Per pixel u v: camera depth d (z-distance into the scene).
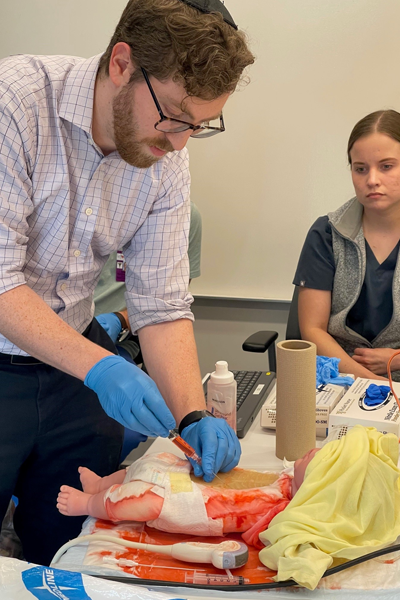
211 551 0.80
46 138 1.04
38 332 1.01
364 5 2.38
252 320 2.75
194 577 0.78
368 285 1.88
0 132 0.97
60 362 1.02
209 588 0.76
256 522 0.87
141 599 0.64
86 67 1.05
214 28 0.84
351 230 1.89
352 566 0.79
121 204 1.17
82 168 1.10
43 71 1.05
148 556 0.83
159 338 1.26
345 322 1.93
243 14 2.48
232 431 1.04
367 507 0.83
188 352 1.25
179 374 1.21
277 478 0.97
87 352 1.01
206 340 2.82
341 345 1.98
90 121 1.05
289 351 1.07
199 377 1.24
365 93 2.46
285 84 2.51
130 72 0.91
